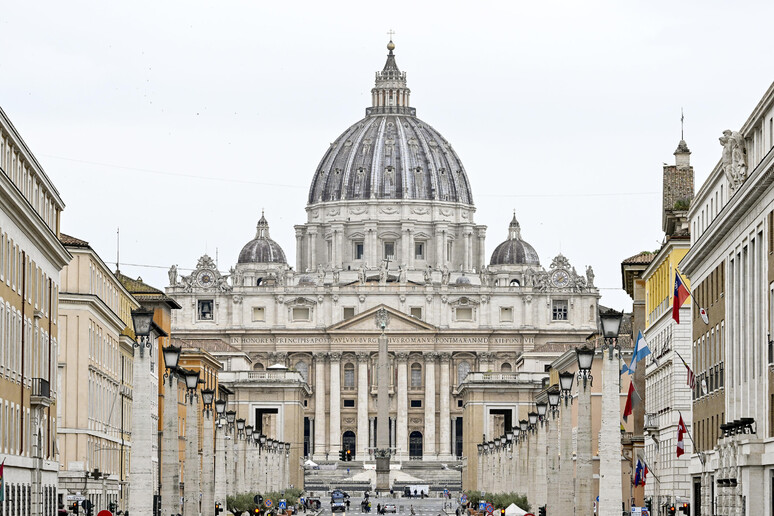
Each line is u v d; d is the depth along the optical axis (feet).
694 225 465.06
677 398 492.54
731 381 378.94
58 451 511.40
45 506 434.71
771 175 319.68
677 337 492.95
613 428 280.92
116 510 586.04
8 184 354.54
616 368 281.13
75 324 558.97
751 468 336.49
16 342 387.55
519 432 620.90
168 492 340.18
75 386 558.15
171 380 342.23
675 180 572.10
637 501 594.24
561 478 380.17
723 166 380.17
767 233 331.36
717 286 405.59
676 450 466.29
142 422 289.33
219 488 504.02
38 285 423.64
